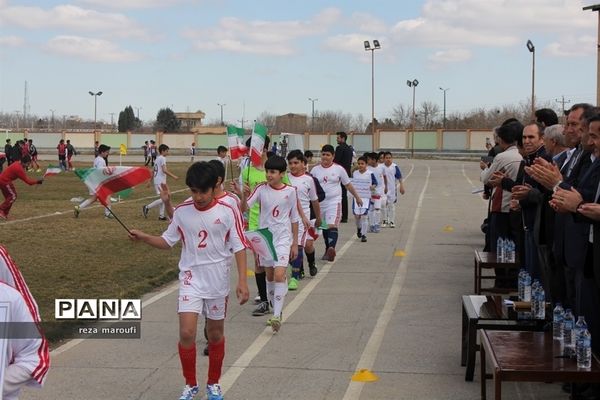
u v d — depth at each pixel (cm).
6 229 1662
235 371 667
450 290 1033
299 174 1094
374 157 1638
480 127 9738
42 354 352
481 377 582
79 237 1532
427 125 10469
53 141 8000
